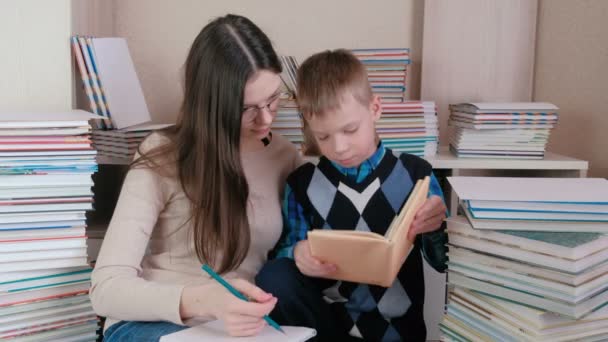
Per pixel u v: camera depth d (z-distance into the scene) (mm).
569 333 1025
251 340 991
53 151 1268
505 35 2082
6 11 1536
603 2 1838
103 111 1702
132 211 1183
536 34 2125
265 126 1248
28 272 1303
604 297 1049
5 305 1286
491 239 1065
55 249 1306
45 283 1322
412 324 1347
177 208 1257
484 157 1788
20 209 1262
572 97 1968
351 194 1339
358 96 1229
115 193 1985
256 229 1323
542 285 1008
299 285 1256
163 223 1276
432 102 1831
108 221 1836
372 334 1317
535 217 1049
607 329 1061
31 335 1325
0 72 1553
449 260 1146
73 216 1302
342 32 2174
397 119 1806
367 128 1258
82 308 1375
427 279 1726
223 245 1233
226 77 1177
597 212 1039
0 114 1393
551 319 1008
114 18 2141
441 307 1729
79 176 1289
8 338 1301
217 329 1040
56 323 1350
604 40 1832
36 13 1554
